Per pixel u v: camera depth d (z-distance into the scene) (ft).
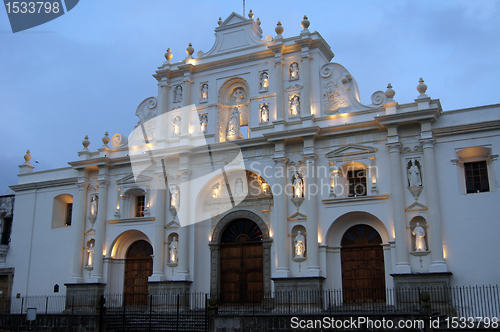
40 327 105.40
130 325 100.22
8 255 140.77
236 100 125.49
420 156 102.58
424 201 100.22
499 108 99.55
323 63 119.55
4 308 136.98
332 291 105.29
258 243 116.16
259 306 111.14
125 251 129.49
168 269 118.93
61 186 138.62
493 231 94.73
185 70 128.36
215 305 91.66
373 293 103.30
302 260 106.22
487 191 98.94
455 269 95.61
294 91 116.26
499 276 92.48
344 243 108.58
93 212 130.00
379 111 107.76
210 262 118.32
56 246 134.62
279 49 118.11
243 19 126.72
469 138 100.17
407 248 98.73
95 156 133.28
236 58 123.34
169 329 96.63
